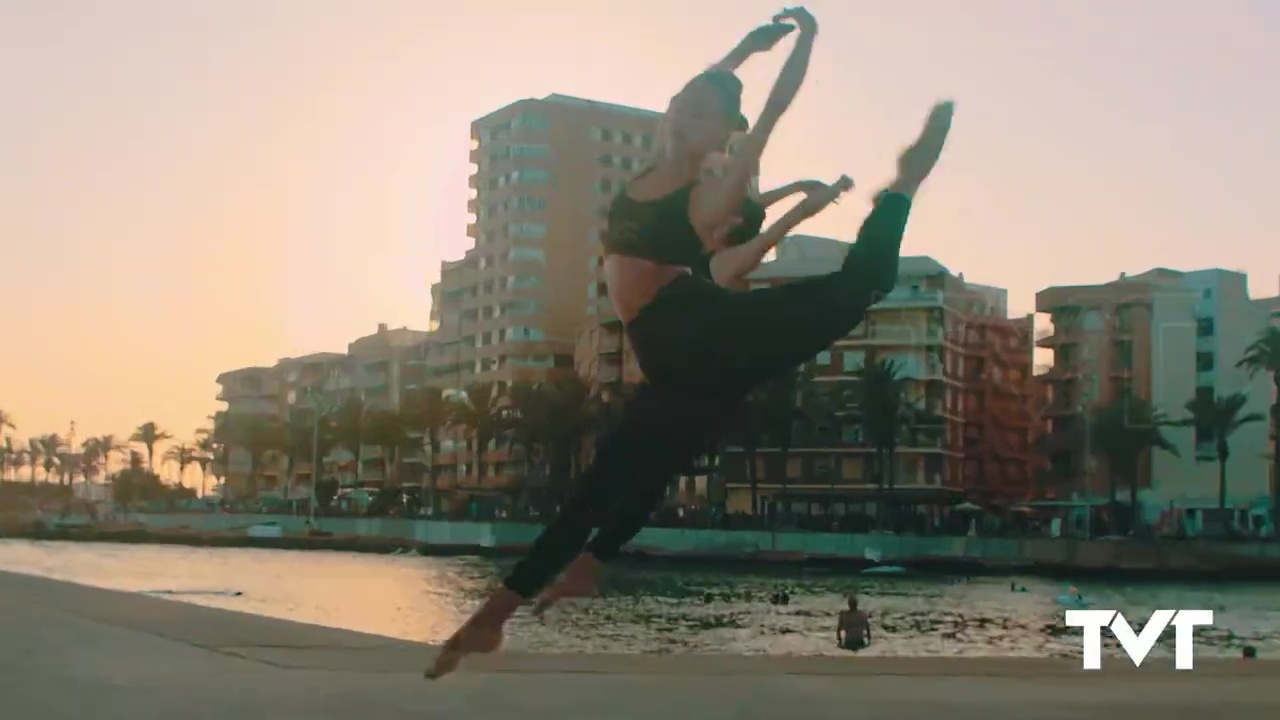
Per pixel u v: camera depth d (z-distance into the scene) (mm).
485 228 119062
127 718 7188
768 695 8406
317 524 130625
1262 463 106688
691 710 7734
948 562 88250
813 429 110062
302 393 164750
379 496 132250
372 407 139125
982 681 9289
